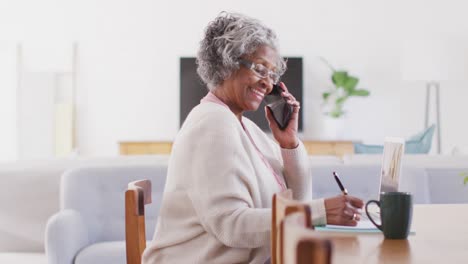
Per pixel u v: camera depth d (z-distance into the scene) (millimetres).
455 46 7129
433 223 1861
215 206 1771
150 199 1892
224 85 2021
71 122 8258
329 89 8242
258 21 2006
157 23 8312
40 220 3830
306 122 8281
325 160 4047
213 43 1989
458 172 3756
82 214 3549
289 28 8227
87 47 8320
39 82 8289
